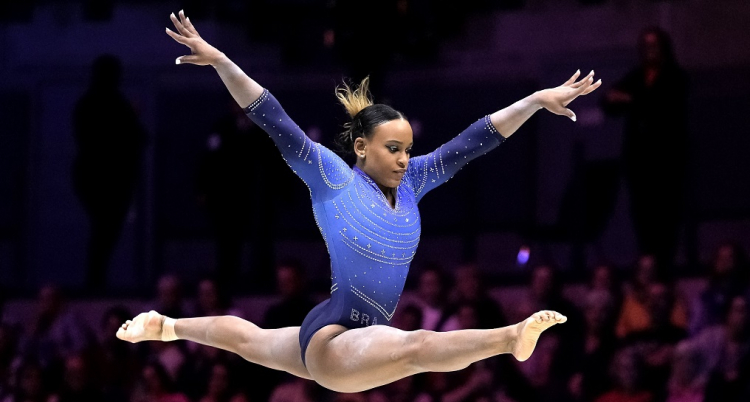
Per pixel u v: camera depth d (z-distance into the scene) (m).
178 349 23.41
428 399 21.30
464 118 28.03
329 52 27.02
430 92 28.22
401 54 23.70
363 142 11.51
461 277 22.73
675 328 21.61
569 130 27.28
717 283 21.91
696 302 21.84
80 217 29.27
